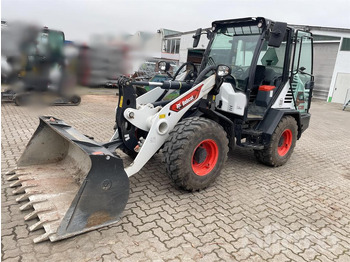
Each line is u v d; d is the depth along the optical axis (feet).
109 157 7.81
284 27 10.73
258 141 13.26
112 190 8.05
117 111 10.18
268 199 11.07
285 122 13.84
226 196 10.95
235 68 13.12
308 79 16.15
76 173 10.01
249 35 12.69
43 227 7.76
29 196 8.69
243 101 12.07
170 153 9.84
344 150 19.94
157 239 7.98
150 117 10.52
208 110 11.14
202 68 14.19
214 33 14.15
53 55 22.24
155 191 10.78
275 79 13.91
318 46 54.80
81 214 7.63
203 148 10.61
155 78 24.72
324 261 7.77
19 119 20.58
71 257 7.01
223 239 8.28
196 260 7.32
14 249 7.09
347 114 40.24
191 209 9.72
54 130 10.08
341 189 12.73
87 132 18.88
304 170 14.88
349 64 51.39
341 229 9.43
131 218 8.86
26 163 10.58
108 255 7.20
